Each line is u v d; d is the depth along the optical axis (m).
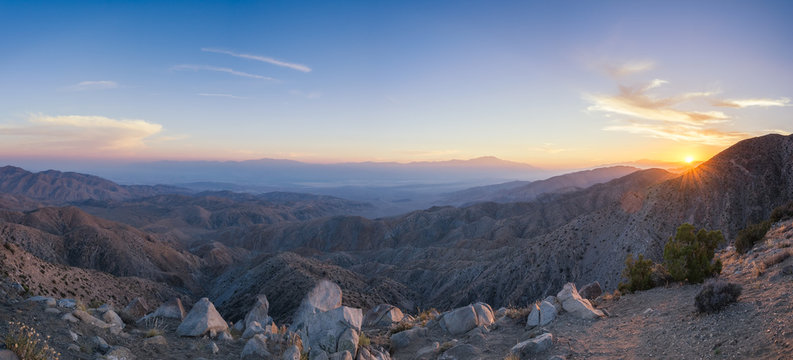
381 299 104.62
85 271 83.06
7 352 6.54
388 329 17.50
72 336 8.33
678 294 15.09
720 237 16.62
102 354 8.26
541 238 116.44
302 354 11.53
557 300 16.27
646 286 17.61
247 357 10.64
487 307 16.75
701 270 16.20
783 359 7.79
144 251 198.88
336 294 14.25
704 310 11.71
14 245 61.25
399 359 13.77
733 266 17.56
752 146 100.94
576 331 13.14
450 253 174.00
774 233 21.44
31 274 56.53
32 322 8.28
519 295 95.19
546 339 12.12
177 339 11.31
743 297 11.95
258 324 13.42
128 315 11.96
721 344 9.48
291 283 103.81
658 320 12.48
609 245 91.44
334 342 12.05
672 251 16.98
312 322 12.82
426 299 124.56
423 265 157.88
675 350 10.03
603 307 15.94
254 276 137.38
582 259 94.38
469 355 12.79
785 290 11.30
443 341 14.80
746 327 9.77
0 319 7.88
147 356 9.16
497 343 13.59
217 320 12.46
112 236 196.88
